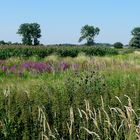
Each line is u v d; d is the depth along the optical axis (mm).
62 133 6434
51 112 6703
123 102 7188
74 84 8297
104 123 6238
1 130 6211
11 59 25469
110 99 7430
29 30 112812
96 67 20703
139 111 6816
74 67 20625
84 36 130875
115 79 10703
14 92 7309
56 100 6938
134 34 120312
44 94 7273
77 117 6559
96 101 7066
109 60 24891
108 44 110625
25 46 49062
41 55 47250
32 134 6316
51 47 51562
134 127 5145
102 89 7949
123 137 5898
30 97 7027
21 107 6680
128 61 24859
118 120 6562
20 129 6363
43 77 16891
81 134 6305
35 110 6520
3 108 6602
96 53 57219
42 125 6262
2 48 43438
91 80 8578
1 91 7352
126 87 8117
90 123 6445
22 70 19016
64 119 6531
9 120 6320
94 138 6082
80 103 6902
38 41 113500
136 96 7402
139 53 49594
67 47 54344
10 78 17297
